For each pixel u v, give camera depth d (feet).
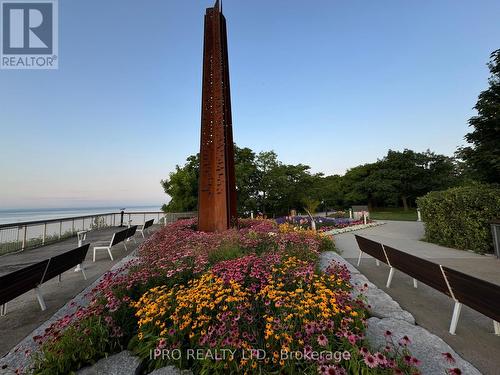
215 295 7.35
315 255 15.24
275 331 5.99
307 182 78.79
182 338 6.38
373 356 4.81
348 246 23.98
